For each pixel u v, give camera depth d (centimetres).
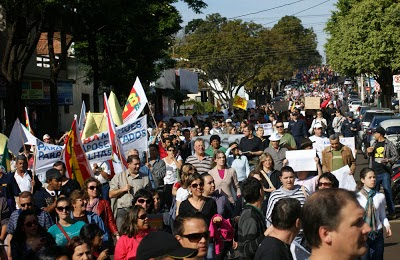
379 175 1575
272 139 1598
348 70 5572
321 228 361
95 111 3441
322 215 360
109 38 3544
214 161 1320
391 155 1581
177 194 1131
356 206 361
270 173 1295
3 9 2534
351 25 5309
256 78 9169
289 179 975
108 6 2598
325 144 1692
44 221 985
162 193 1518
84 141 1402
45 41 3547
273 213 638
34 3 2361
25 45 2609
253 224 809
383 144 1592
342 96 10050
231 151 1519
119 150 1275
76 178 1262
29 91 3128
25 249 849
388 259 1228
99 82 3759
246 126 1881
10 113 2530
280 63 9338
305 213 368
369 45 5194
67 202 902
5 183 1345
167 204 1541
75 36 2945
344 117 3462
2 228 1048
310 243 368
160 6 3656
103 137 1414
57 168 1266
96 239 830
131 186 1195
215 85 8862
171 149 1561
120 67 3616
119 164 1430
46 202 1137
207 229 608
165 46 3791
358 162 2953
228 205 1077
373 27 5175
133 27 3347
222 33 8669
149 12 3300
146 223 827
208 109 6881
